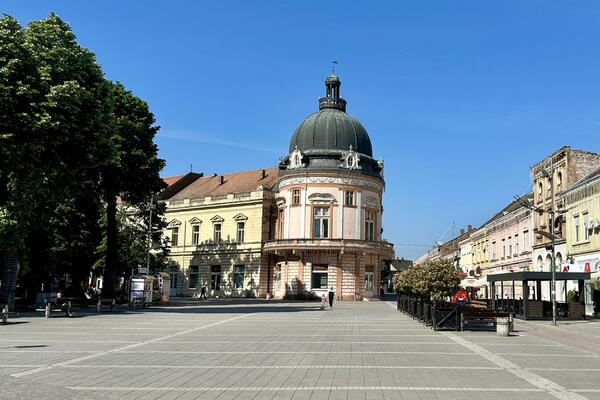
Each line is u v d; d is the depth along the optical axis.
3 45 31.97
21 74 32.22
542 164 46.69
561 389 11.45
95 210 52.03
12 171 33.12
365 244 68.00
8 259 35.06
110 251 46.75
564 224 42.19
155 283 51.94
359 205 69.50
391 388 11.40
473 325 27.41
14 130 31.72
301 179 69.25
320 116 73.75
